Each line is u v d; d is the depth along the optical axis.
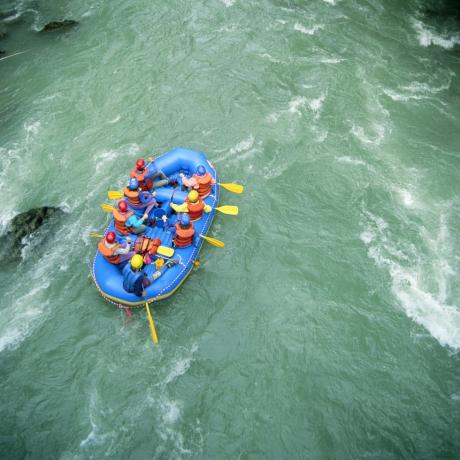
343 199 9.27
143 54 12.80
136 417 6.54
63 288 7.95
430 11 14.39
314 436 6.34
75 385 6.87
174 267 7.56
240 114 11.05
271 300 7.79
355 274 8.10
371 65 12.41
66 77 12.26
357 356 7.12
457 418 6.49
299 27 13.57
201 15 14.01
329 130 10.66
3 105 11.57
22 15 14.72
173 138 10.51
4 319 7.57
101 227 8.80
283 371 6.97
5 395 6.76
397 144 10.38
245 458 6.16
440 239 8.62
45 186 9.62
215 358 7.12
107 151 10.27
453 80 12.12
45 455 6.22
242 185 9.49
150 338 7.34
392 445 6.25
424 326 7.44
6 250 8.44
